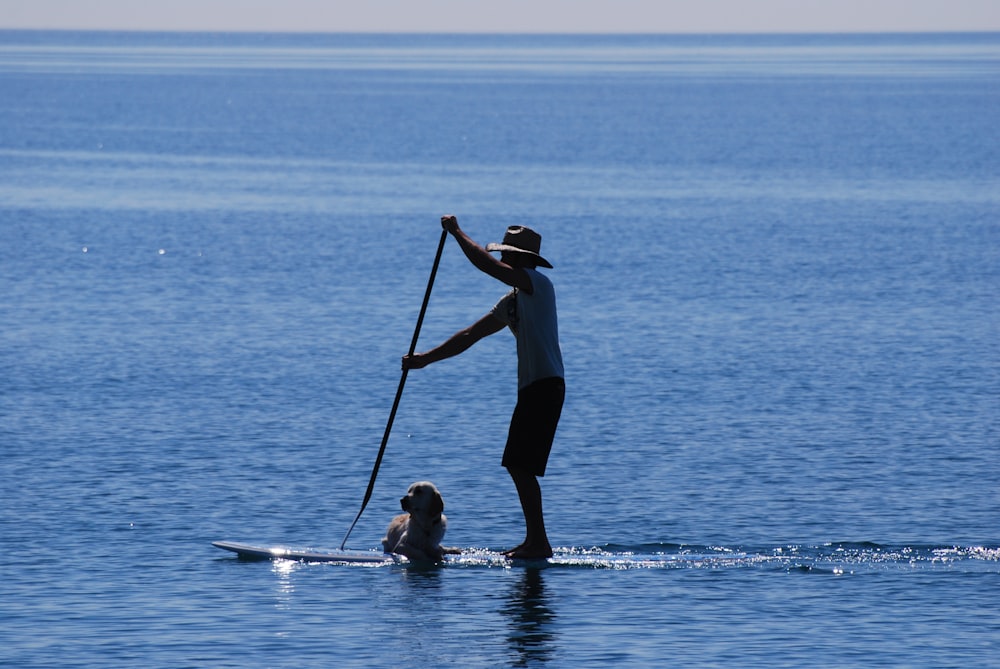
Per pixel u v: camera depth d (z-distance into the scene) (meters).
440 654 32.19
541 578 38.62
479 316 91.25
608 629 34.06
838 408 63.50
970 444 56.16
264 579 38.41
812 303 96.81
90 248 127.50
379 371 72.62
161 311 92.31
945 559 40.19
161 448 55.12
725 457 54.03
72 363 73.75
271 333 84.06
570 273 112.06
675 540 42.91
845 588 37.44
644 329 85.81
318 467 52.44
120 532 43.28
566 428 59.41
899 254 124.31
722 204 174.00
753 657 32.03
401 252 126.62
